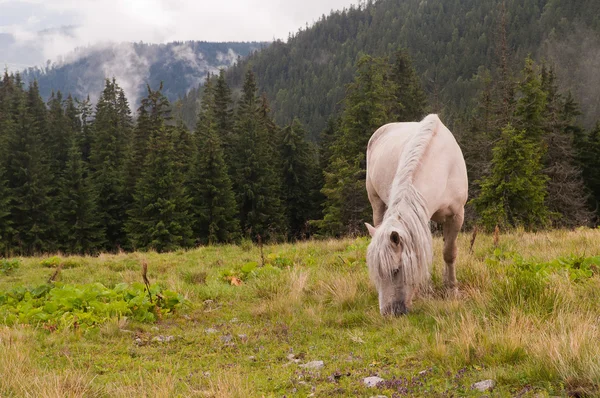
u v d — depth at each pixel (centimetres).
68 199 4222
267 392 349
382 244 444
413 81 4362
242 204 4406
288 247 1250
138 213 3866
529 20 18350
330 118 5412
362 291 620
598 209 3769
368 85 3391
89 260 1282
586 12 17012
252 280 783
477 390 311
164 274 959
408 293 457
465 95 13938
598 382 289
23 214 4172
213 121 5269
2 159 4353
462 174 543
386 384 339
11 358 402
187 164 4378
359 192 3173
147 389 346
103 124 5575
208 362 439
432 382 337
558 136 3097
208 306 669
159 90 4972
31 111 5975
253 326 557
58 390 330
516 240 964
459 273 620
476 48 17450
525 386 314
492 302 485
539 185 2239
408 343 432
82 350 471
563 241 872
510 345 364
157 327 557
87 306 598
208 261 1158
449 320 454
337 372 376
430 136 517
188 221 3828
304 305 613
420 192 484
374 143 696
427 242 453
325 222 3322
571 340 338
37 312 579
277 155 4931
